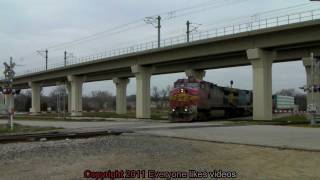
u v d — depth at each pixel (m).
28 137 29.89
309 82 61.81
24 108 190.38
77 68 103.25
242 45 62.50
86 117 87.62
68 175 15.21
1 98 93.38
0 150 22.38
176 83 61.59
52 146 24.16
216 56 69.38
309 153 20.95
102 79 111.62
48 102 180.50
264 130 37.19
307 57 61.44
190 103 59.41
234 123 50.88
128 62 85.81
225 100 69.50
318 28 53.62
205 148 23.33
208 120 63.22
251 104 81.81
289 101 123.50
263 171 16.16
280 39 57.78
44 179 14.51
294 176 15.26
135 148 23.31
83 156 20.14
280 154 20.72
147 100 83.44
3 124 54.34
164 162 18.17
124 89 108.19
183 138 29.38
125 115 97.88
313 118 47.72
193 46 69.69
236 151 21.98
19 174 15.56
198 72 78.62
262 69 60.59
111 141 27.06
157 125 47.41
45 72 116.38
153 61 79.00
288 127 42.03
